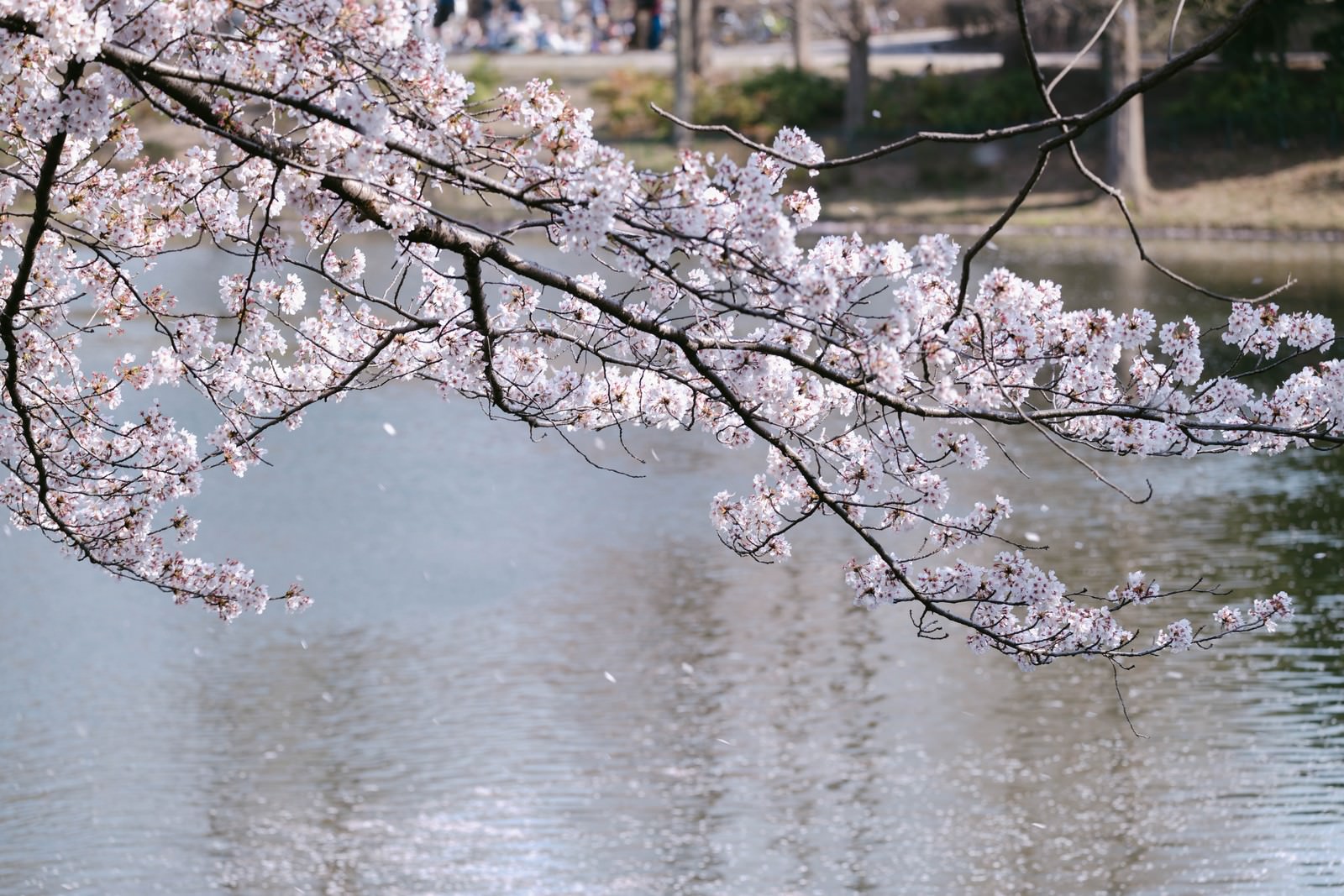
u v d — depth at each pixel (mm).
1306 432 5453
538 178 4750
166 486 6246
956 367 5695
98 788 10961
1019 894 9211
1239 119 45719
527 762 11359
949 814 10492
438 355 6164
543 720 12070
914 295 4926
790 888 9508
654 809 10602
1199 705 12289
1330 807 10477
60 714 12227
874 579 5875
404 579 15531
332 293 6230
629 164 4578
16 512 6230
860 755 11539
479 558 16234
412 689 12797
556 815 10562
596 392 6098
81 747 11648
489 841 10219
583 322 6098
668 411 6102
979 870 9641
